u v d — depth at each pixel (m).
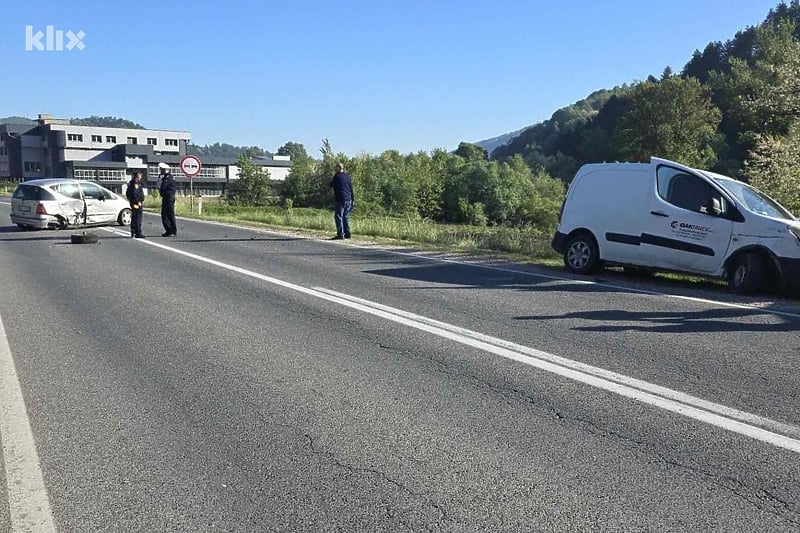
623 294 9.11
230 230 20.45
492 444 3.95
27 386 5.05
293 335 6.61
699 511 3.17
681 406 4.58
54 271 11.08
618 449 3.88
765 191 22.28
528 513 3.15
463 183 73.25
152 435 4.11
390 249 14.99
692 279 11.02
